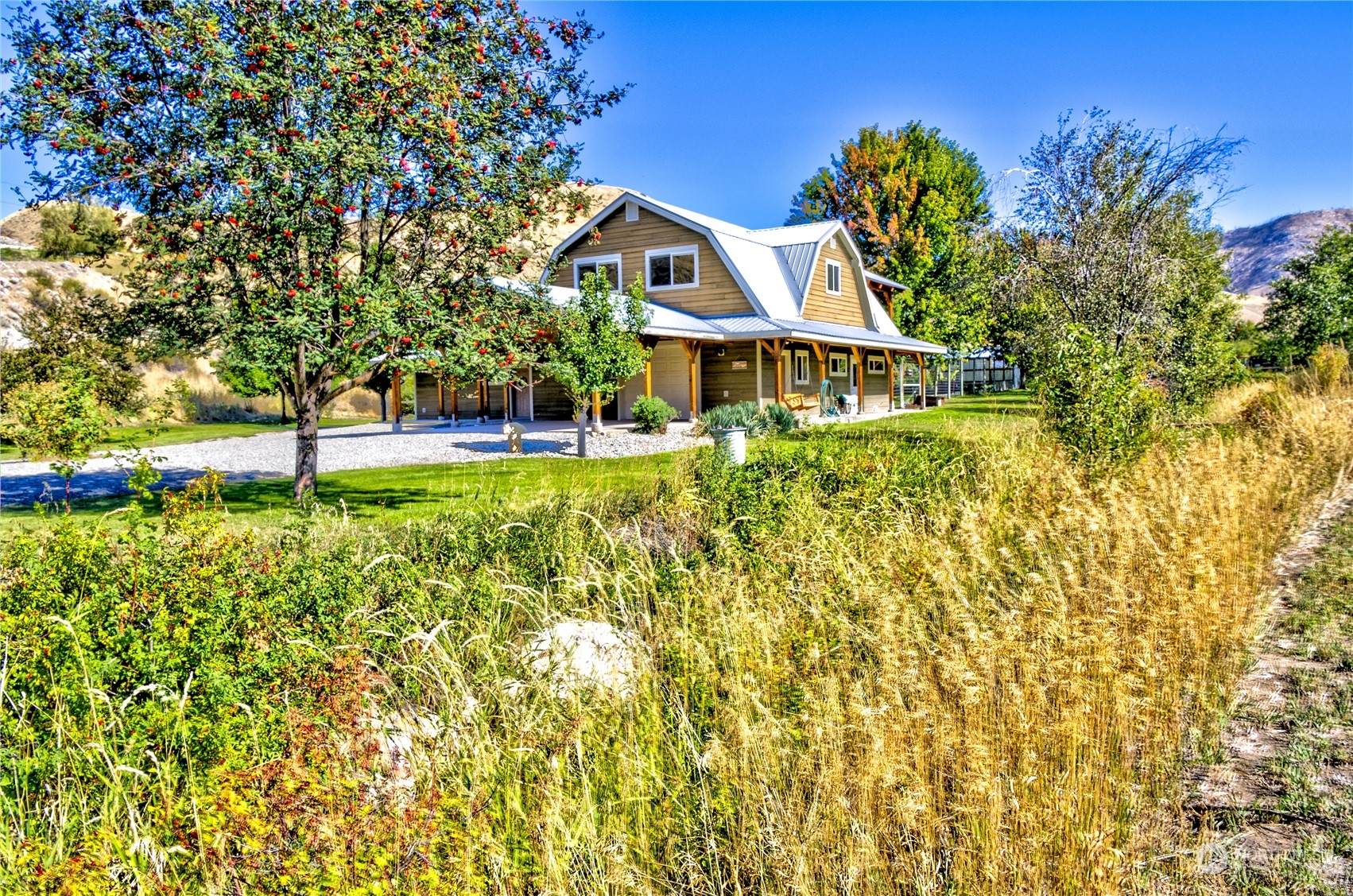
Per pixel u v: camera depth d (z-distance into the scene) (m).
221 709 3.29
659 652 4.44
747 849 3.06
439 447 18.94
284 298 9.12
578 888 2.85
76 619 3.50
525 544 6.52
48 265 33.81
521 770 3.32
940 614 4.91
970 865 2.93
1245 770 3.64
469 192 9.75
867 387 32.88
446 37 9.87
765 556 5.96
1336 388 16.88
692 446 12.38
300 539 5.79
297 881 2.38
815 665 4.00
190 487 5.36
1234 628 4.95
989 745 3.42
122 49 9.20
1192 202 12.52
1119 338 12.03
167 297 9.62
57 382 9.30
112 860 2.61
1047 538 6.32
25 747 3.17
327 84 9.04
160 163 8.98
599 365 15.99
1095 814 3.11
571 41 10.82
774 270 27.39
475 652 4.32
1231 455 8.98
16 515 10.28
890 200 43.00
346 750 3.02
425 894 2.48
